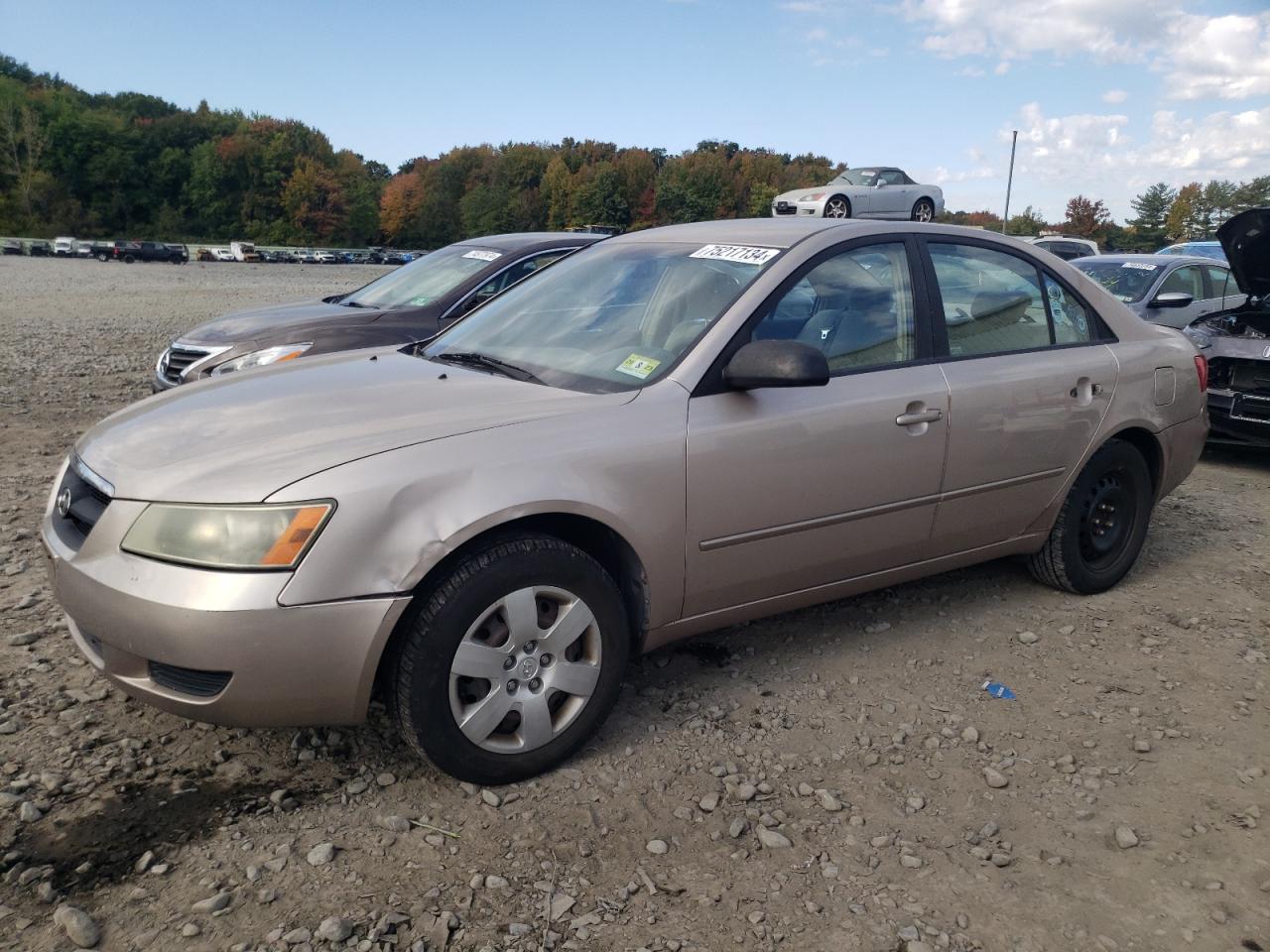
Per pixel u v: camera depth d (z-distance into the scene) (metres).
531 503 2.78
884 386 3.55
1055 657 3.87
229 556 2.52
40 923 2.29
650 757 3.10
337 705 2.64
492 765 2.85
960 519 3.86
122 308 22.20
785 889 2.52
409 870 2.53
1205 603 4.46
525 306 3.99
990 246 4.11
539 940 2.30
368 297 7.37
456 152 125.00
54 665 3.57
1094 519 4.42
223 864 2.53
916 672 3.72
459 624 2.71
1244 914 2.45
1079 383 4.16
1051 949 2.33
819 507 3.40
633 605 3.17
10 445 7.27
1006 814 2.86
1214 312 7.39
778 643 3.96
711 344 3.24
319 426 2.89
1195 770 3.10
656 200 97.12
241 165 114.50
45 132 107.50
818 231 3.65
